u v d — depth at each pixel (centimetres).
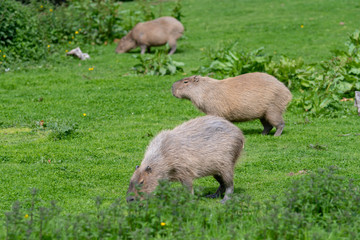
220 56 3422
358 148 1995
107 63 3894
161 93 2998
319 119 2533
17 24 3934
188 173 1384
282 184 1589
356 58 3077
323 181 1248
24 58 3772
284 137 2180
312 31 4994
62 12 4547
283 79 3069
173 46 4222
